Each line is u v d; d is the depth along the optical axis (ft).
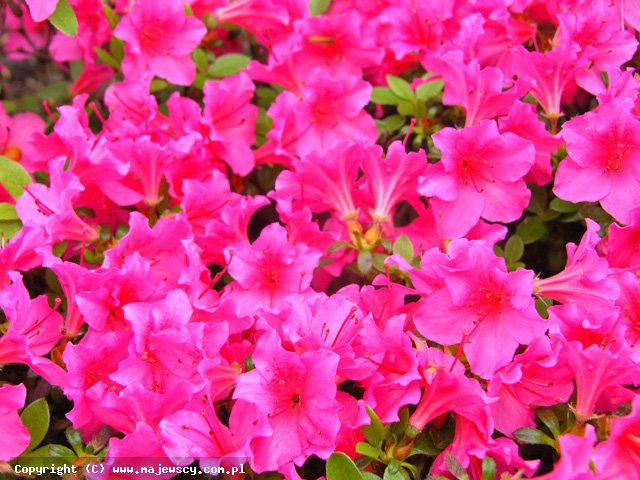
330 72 1.81
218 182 1.59
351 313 1.39
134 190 1.65
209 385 1.38
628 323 1.43
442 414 1.41
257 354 1.35
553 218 1.62
